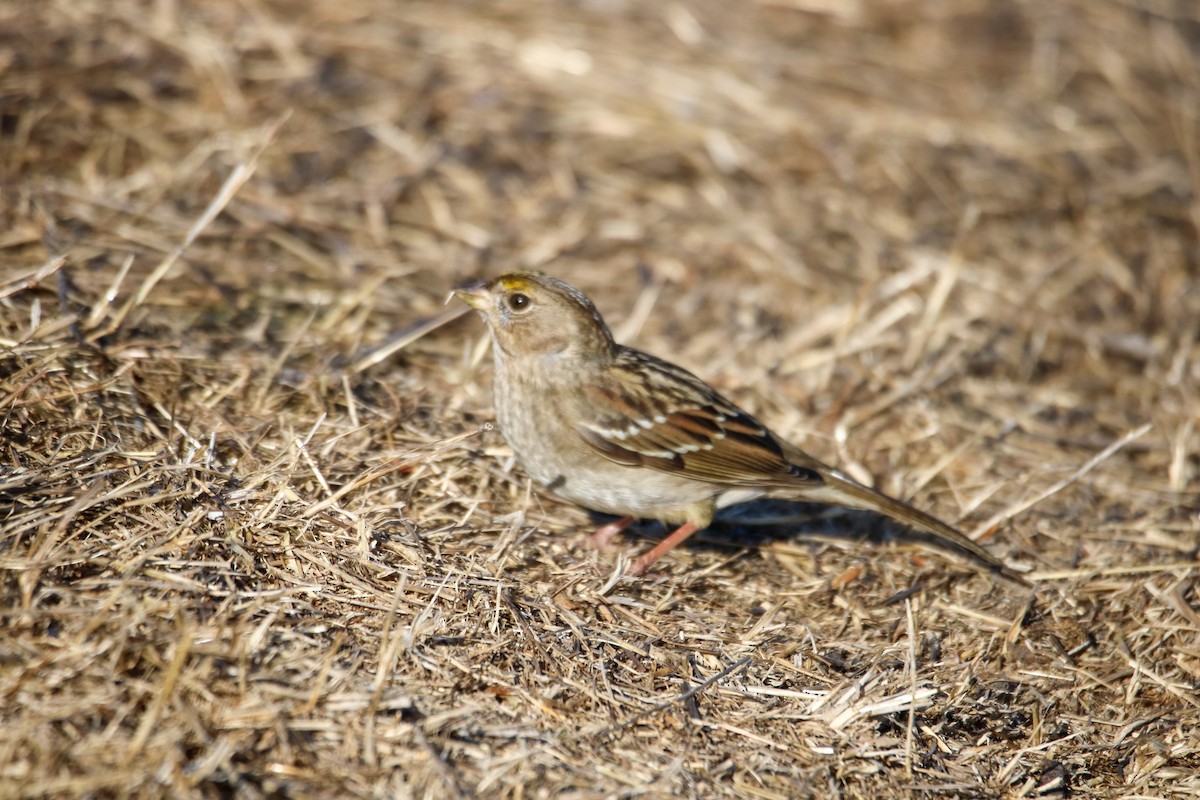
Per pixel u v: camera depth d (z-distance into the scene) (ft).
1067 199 49.88
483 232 43.86
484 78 50.29
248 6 50.19
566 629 27.14
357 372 34.45
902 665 28.53
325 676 23.45
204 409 30.68
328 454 30.04
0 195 37.29
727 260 44.83
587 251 44.29
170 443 28.55
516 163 47.09
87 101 42.88
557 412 30.30
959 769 26.40
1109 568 32.50
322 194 43.04
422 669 24.53
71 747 20.97
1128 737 28.17
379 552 27.61
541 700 24.73
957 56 57.62
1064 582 32.12
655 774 23.68
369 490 29.45
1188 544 33.60
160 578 24.39
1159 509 35.22
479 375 36.73
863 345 41.42
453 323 39.24
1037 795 26.40
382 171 44.96
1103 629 30.83
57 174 40.01
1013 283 45.52
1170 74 59.36
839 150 49.98
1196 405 40.47
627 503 31.09
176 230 38.70
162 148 42.50
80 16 46.68
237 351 33.83
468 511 30.40
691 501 31.24
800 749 25.44
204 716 22.17
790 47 55.93
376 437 31.71
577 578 29.32
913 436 37.47
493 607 26.76
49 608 23.09
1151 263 47.75
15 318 31.04
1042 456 37.42
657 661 27.04
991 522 34.01
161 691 21.99
